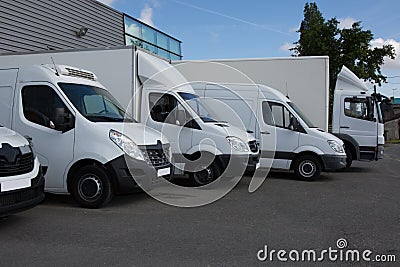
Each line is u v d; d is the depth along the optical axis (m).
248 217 6.60
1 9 12.95
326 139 10.65
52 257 4.68
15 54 9.88
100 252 4.86
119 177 6.88
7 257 4.67
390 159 17.59
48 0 14.91
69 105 7.21
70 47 15.97
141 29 21.03
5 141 5.58
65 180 7.10
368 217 6.71
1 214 5.25
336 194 8.78
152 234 5.59
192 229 5.86
